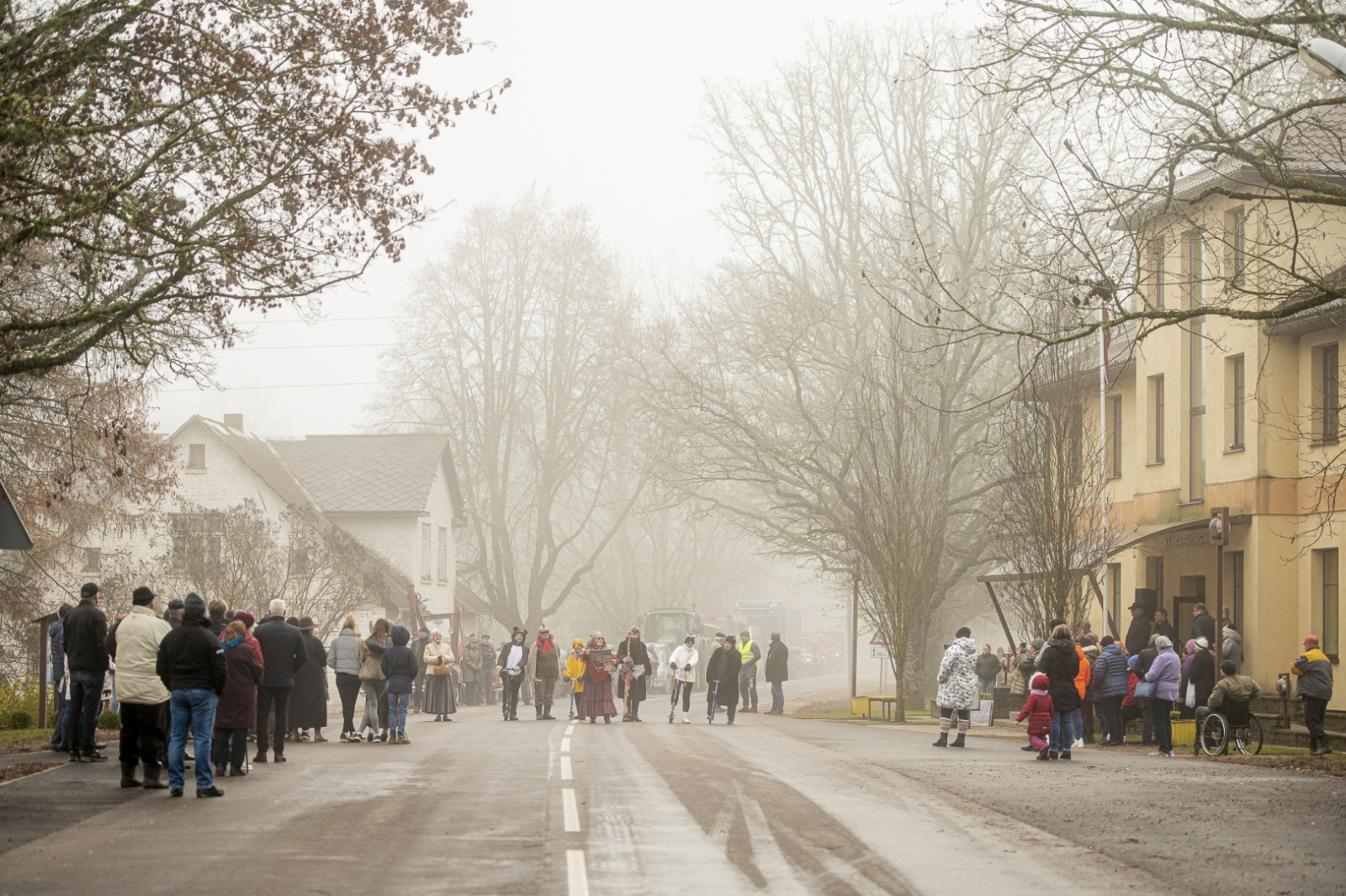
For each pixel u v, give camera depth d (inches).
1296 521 1062.4
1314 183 635.5
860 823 458.3
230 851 396.2
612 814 476.7
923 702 1496.1
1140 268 657.0
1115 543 1122.0
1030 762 701.9
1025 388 1071.0
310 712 816.9
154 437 1232.2
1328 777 624.7
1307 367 1050.1
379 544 2018.9
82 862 378.3
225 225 556.7
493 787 558.6
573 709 1135.6
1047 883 353.7
